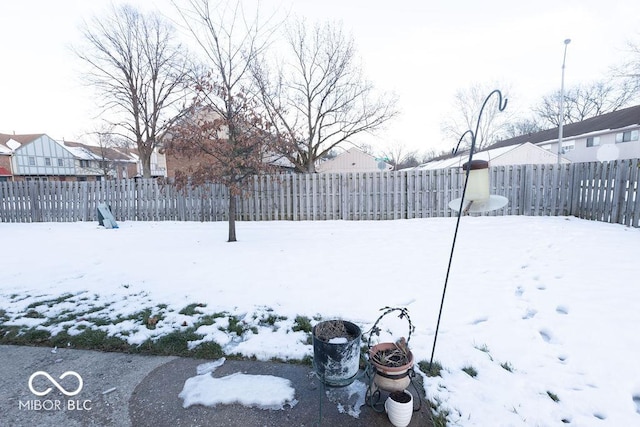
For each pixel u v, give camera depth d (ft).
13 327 11.23
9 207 38.93
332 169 88.48
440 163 92.63
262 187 34.04
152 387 8.19
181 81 46.52
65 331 10.90
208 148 20.99
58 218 38.09
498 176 30.14
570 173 28.25
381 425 6.76
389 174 31.83
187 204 35.37
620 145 79.36
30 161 138.41
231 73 23.38
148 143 62.44
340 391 7.84
